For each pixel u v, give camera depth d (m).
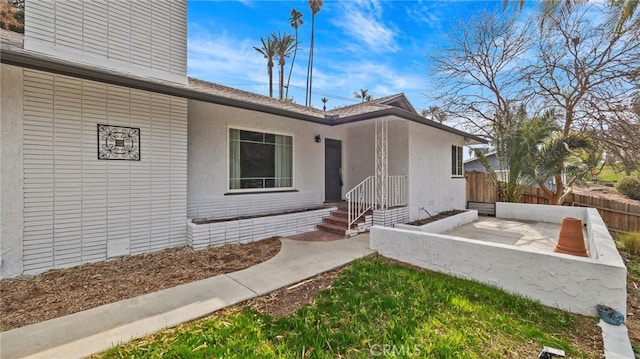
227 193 6.52
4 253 3.91
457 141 10.67
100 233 4.68
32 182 4.11
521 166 10.08
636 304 3.55
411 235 4.62
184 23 6.27
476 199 11.66
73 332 2.64
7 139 3.93
